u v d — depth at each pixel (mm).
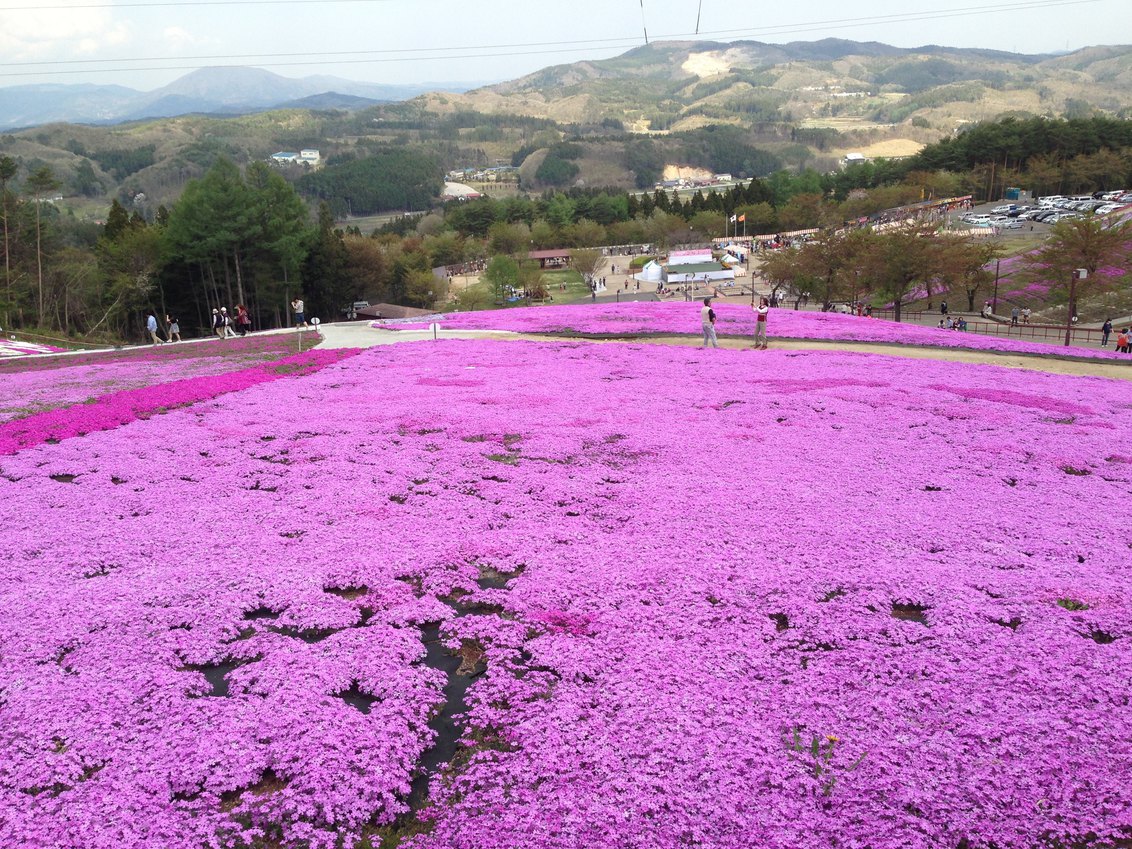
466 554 12383
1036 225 133625
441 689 9102
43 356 39781
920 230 71625
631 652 9484
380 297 117312
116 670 9172
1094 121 185375
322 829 6914
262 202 81812
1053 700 8414
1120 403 23641
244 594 10992
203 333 87500
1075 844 6648
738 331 40750
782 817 6844
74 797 7129
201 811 7105
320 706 8516
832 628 9945
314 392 25234
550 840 6645
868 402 23344
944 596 10695
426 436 19453
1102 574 11406
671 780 7270
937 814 6895
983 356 35469
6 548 12461
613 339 39969
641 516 13859
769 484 15586
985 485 15664
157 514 14172
